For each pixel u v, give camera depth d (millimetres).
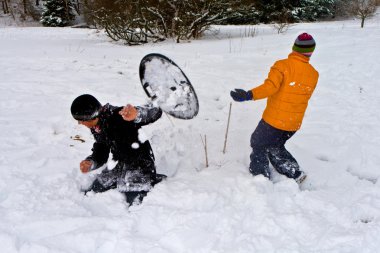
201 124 5008
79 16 32500
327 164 4059
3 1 35312
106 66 8078
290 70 3203
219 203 3219
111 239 2828
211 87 6492
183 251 2740
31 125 4863
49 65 8039
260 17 21672
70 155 4211
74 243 2791
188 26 13359
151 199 3285
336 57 8125
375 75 6832
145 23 13117
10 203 3213
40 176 3711
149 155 3396
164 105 3283
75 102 2980
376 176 3947
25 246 2734
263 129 3418
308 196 3355
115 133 3189
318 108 5566
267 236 2883
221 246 2773
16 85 6434
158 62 3352
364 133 4746
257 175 3578
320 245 2801
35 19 34562
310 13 22531
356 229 2965
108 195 3375
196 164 4020
